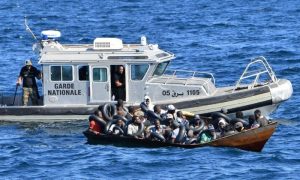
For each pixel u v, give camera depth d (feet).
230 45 496.23
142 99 309.63
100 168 262.67
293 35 531.09
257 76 314.35
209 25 593.83
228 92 309.42
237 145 276.62
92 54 311.06
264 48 479.82
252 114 306.55
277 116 319.88
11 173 260.62
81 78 310.86
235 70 419.95
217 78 402.72
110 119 287.07
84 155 274.98
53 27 611.06
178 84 308.60
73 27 607.78
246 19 625.00
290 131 299.79
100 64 309.42
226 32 556.10
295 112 325.21
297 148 280.31
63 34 574.56
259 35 534.78
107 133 283.38
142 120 283.38
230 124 282.97
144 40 318.45
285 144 284.82
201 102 305.94
